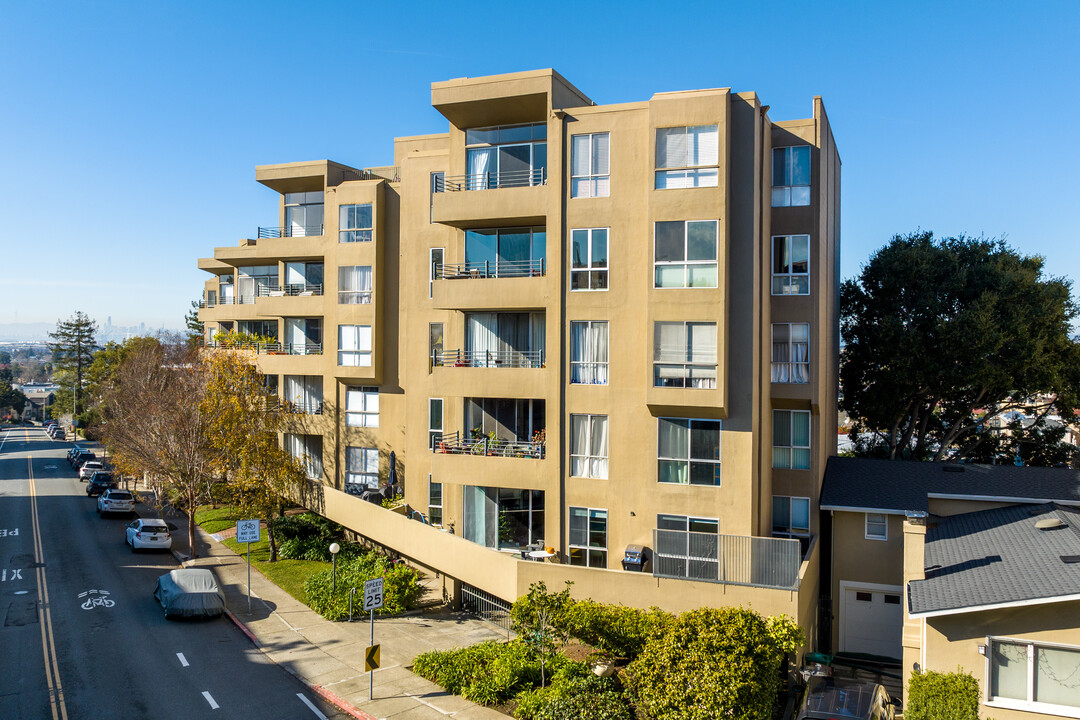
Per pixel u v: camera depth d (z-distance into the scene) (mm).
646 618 18828
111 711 17156
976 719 14500
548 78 22531
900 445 37906
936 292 34312
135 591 27141
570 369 22938
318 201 38312
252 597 26375
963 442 39219
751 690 14984
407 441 30219
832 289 29375
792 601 18141
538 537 23734
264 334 44562
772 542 18609
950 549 18953
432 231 29844
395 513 27422
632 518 22078
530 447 23812
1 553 32438
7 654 20656
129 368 48688
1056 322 33781
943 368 32906
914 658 16859
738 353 21031
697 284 20812
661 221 21172
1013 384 33656
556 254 22859
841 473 25953
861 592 23781
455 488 25000
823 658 20109
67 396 100812
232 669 19875
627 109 22172
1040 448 37000
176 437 32469
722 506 21094
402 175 30516
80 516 41688
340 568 27609
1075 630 14148
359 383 34344
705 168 20891
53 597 26078
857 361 37219
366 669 17703
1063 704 14250
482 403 24984
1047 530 18219
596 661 18906
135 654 20844
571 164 22828
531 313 24500
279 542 33406
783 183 24844
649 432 21891
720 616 16219
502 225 24812
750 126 21016
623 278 22219
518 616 19453
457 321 26078
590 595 20312
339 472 34812
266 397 35844
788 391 24469
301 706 17641
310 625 23359
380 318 33219
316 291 37688
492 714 17094
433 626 23250
